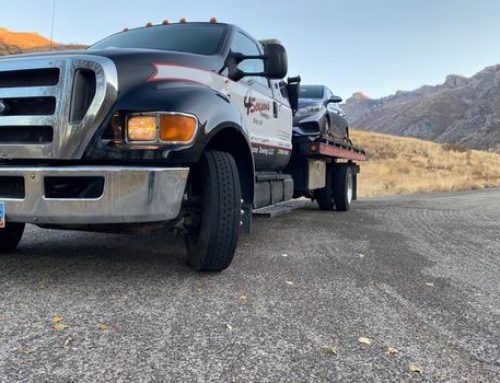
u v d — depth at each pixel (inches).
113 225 151.1
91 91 139.5
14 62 142.9
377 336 115.3
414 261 203.5
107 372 91.4
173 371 93.1
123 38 221.0
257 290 148.8
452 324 126.2
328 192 399.5
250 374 93.2
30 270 163.5
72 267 169.2
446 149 1886.1
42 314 120.5
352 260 200.7
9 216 136.5
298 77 316.5
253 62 232.2
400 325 123.6
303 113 428.5
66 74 137.4
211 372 93.4
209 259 159.8
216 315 124.8
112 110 139.4
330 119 475.8
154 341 106.7
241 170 188.1
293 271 176.1
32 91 139.2
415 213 393.1
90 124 136.6
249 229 188.2
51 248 203.8
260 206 235.0
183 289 146.4
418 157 1674.5
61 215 133.0
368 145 1840.6
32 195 133.7
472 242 256.8
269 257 199.8
